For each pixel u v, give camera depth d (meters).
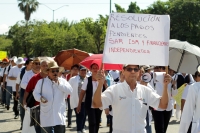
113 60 4.30
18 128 10.30
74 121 11.75
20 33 51.56
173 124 11.38
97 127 8.16
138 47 4.33
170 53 8.56
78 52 12.45
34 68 8.68
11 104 15.98
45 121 6.37
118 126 4.25
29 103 7.06
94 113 7.98
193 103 5.09
